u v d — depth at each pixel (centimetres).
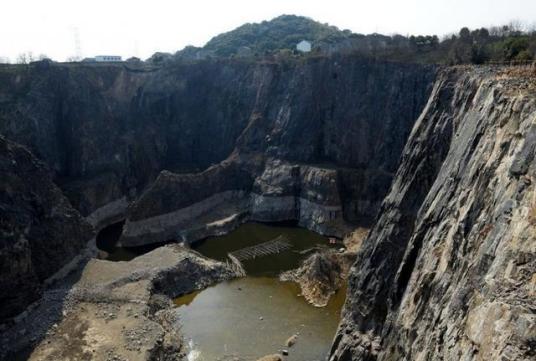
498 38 9212
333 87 10462
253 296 6669
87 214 9519
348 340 4600
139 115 12431
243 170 10575
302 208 9594
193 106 12975
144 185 11344
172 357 5212
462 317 2325
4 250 5319
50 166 10331
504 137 2673
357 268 5062
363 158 9775
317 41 17775
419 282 3322
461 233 2806
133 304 5888
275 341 5594
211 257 7950
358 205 9194
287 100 10956
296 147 10469
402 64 9481
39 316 5516
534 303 1783
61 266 6506
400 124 9256
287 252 8125
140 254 8162
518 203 2155
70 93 11119
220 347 5481
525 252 1936
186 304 6475
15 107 10106
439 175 4022
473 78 4275
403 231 4559
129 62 14112
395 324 3712
